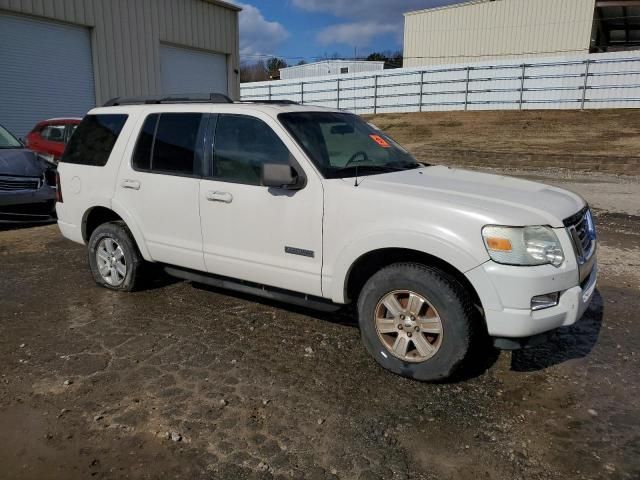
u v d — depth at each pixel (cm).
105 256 531
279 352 400
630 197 1082
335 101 3284
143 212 484
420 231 334
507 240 315
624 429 305
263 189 404
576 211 357
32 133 1195
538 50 3256
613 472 268
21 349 403
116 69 1686
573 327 448
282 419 313
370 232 352
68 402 330
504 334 322
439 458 279
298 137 399
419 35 3672
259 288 430
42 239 766
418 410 324
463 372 372
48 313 475
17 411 321
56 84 1530
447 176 410
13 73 1413
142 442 291
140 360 385
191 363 381
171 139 468
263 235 407
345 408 325
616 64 2302
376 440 294
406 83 2941
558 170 1539
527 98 2562
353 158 419
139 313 474
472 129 2367
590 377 365
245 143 421
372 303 363
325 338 426
